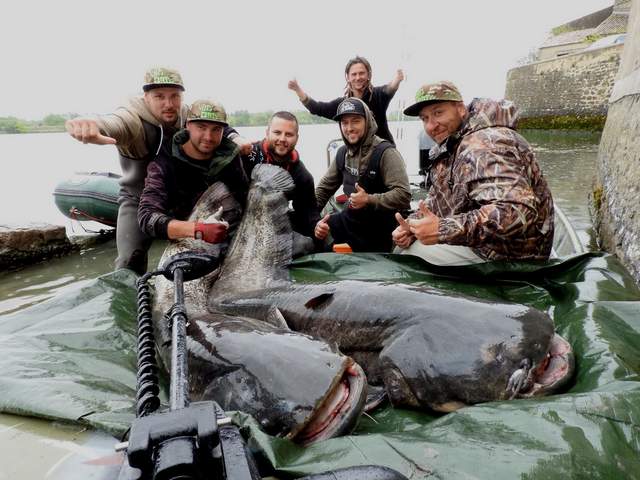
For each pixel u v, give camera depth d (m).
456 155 3.81
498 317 2.47
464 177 3.60
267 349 2.46
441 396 2.41
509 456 1.74
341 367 2.29
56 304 3.62
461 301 2.63
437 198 4.16
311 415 2.15
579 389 2.28
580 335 2.62
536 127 26.66
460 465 1.73
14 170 16.92
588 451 1.74
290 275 4.19
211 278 4.06
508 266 3.56
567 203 8.57
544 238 3.69
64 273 6.13
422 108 3.89
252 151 5.10
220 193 4.61
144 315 2.19
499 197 3.36
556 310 3.16
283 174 4.70
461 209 3.77
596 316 2.76
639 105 5.70
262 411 2.26
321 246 5.18
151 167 4.43
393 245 5.26
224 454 1.15
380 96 7.04
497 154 3.47
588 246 6.18
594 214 7.22
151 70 4.58
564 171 11.98
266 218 4.50
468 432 1.90
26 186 12.97
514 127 3.66
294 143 5.04
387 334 2.71
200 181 4.50
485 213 3.34
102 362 2.94
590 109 23.38
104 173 7.87
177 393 1.37
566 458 1.71
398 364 2.56
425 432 1.95
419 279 3.81
